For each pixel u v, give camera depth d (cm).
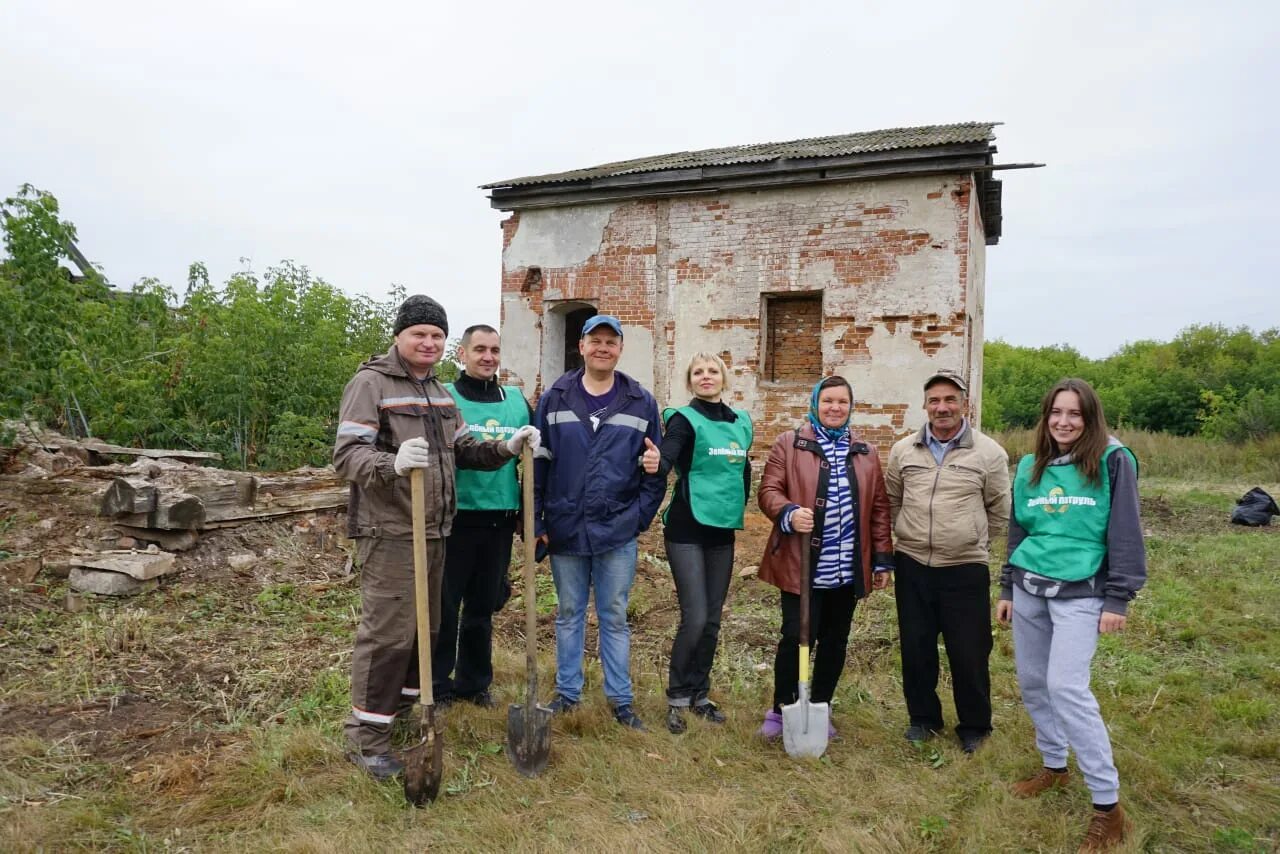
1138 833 303
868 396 1020
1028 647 335
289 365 1054
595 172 1172
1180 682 468
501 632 522
